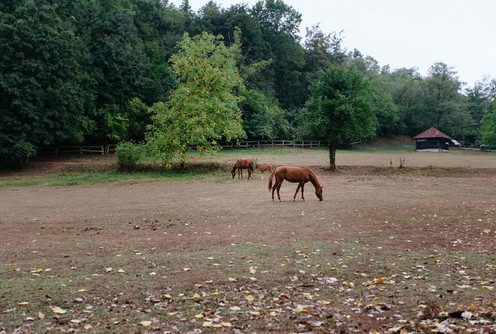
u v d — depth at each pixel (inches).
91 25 2210.9
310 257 360.2
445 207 660.1
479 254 368.8
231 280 292.7
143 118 2153.1
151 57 2522.1
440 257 359.9
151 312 234.8
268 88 2906.0
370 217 574.2
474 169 1363.2
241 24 2972.4
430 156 2132.1
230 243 425.7
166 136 1432.1
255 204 736.3
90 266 341.7
